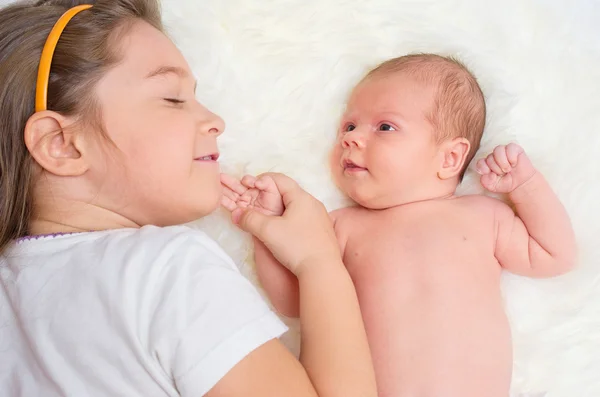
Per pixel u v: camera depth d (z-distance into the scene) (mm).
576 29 1415
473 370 1130
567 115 1380
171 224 1071
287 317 1262
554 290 1290
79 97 955
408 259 1206
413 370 1128
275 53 1378
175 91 1017
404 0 1411
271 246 1137
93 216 989
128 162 962
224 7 1372
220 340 822
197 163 1031
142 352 835
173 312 833
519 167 1239
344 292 1072
